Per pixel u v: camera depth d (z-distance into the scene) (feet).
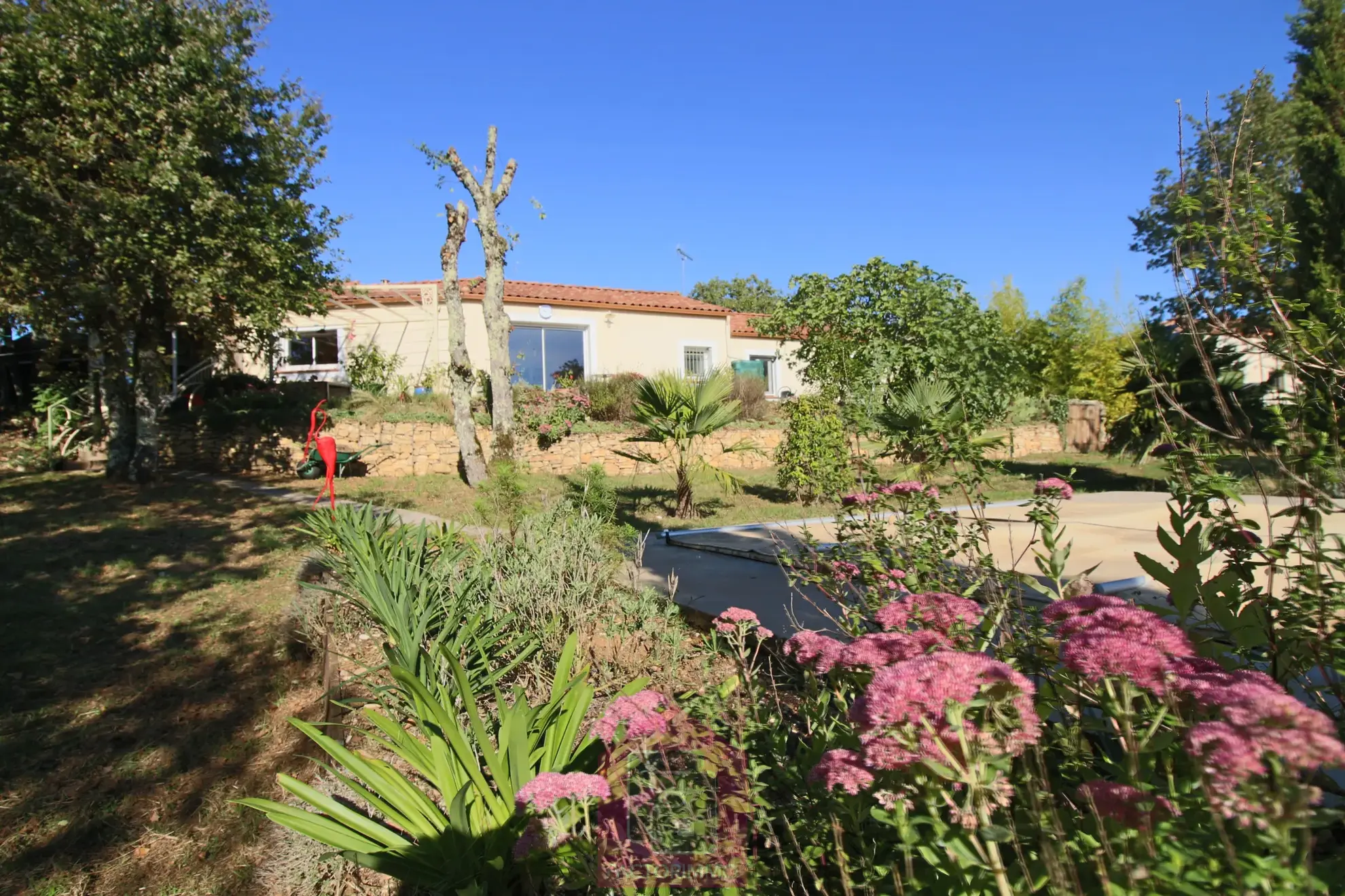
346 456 42.60
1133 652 5.43
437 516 32.68
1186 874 4.51
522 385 54.90
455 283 42.75
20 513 31.58
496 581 15.48
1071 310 79.87
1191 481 8.00
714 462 54.54
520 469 34.22
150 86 33.63
